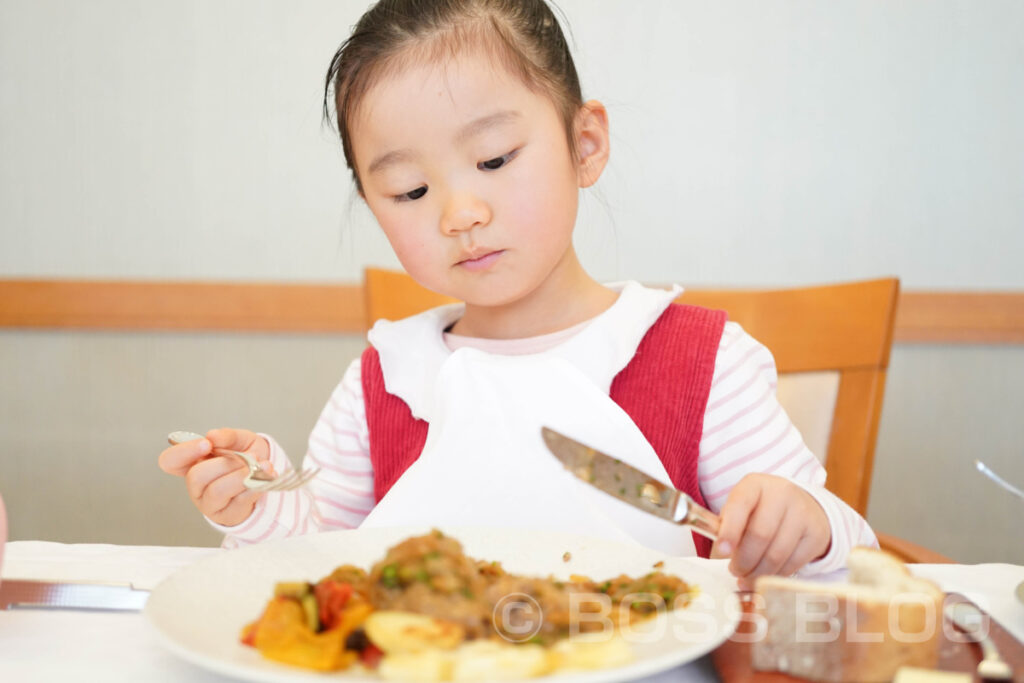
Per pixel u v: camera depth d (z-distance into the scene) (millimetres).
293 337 2342
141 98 2277
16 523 2410
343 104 921
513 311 1017
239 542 799
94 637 524
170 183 2297
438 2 876
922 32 2170
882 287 1205
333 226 2283
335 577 514
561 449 631
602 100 2213
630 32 2203
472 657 432
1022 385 2242
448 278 882
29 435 2393
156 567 659
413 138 845
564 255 1012
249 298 2301
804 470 942
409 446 1011
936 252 2213
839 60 2188
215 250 2309
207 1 2246
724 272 2242
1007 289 2211
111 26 2264
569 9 2201
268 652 447
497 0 903
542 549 622
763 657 472
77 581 567
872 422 1174
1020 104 2174
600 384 896
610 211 2203
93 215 2312
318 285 2287
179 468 756
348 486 1060
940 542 2293
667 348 980
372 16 916
